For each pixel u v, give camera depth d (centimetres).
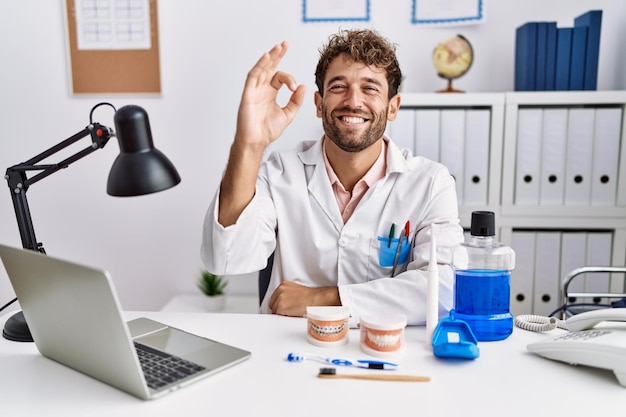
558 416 69
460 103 189
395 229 129
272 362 86
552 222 192
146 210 228
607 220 191
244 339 97
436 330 93
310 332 94
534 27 189
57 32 218
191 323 106
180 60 218
